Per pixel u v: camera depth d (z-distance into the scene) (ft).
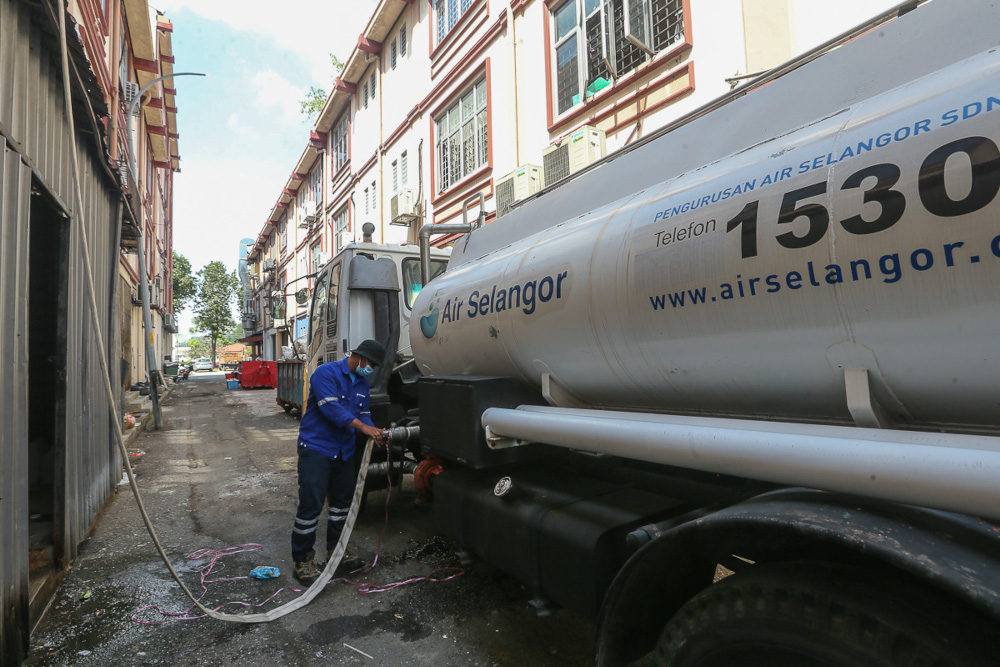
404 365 15.06
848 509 4.26
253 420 39.68
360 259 14.92
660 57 22.59
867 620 3.81
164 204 84.23
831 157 5.00
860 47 5.78
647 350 6.75
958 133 4.11
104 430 16.48
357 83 59.16
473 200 36.65
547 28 29.71
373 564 12.14
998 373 4.07
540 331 8.27
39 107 9.93
